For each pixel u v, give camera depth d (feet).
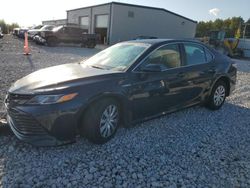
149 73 13.98
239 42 91.20
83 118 11.96
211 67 17.98
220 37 100.17
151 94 14.23
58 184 9.62
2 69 30.58
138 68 13.76
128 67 13.57
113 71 13.37
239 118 17.97
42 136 11.23
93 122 11.95
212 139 14.24
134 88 13.34
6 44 71.05
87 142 12.78
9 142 12.40
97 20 118.93
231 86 19.90
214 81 18.22
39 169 10.43
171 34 122.93
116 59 14.83
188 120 16.88
